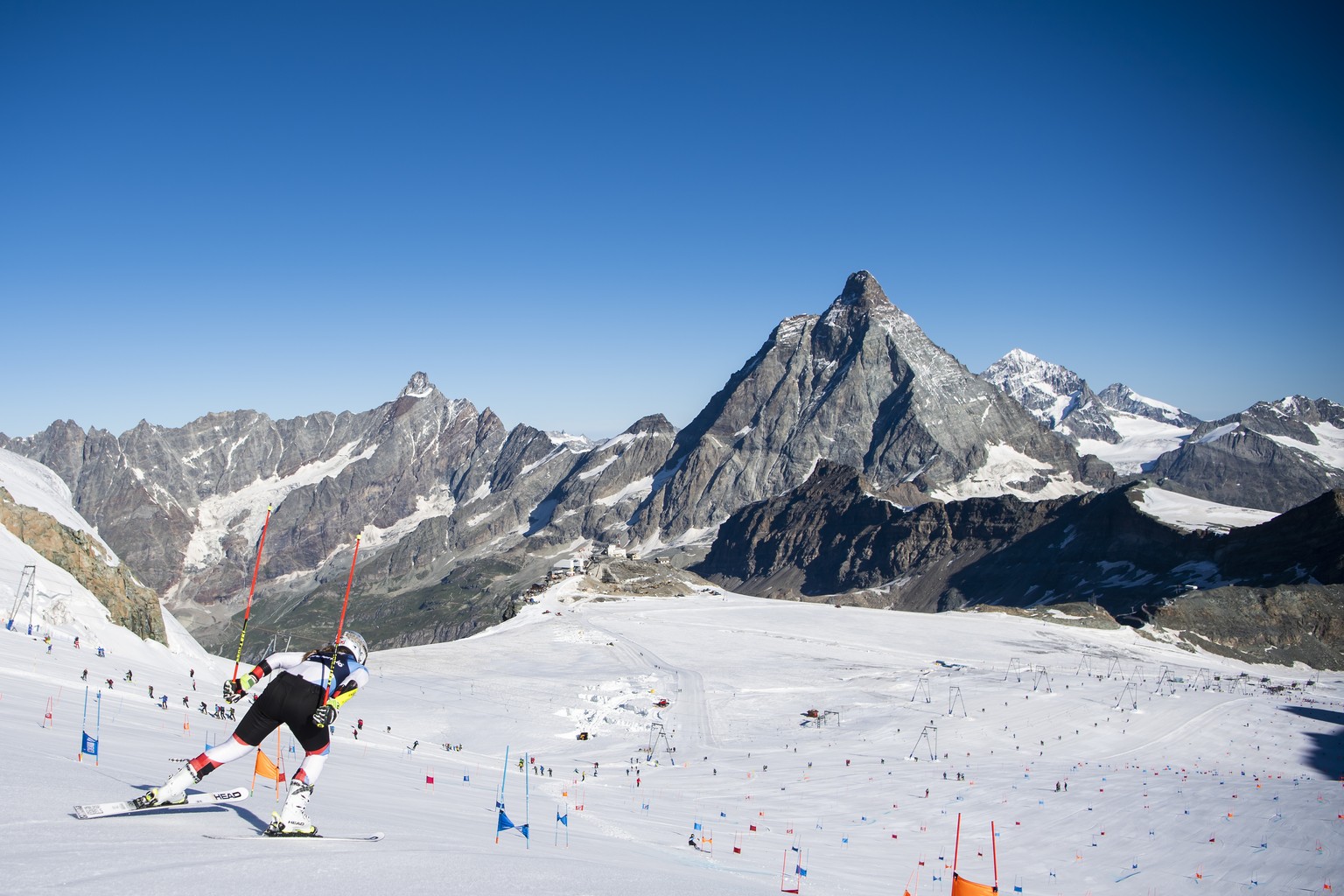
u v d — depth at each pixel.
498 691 160.25
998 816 86.12
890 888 51.88
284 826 11.93
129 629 106.25
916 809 88.38
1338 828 79.94
